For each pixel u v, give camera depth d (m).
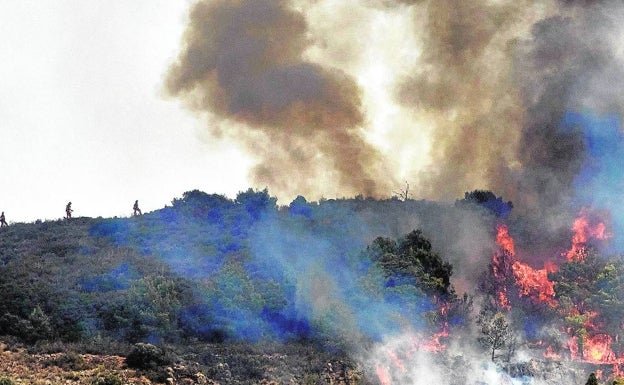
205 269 113.00
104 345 87.38
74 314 95.62
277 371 84.06
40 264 113.00
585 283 113.50
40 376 77.56
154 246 123.38
